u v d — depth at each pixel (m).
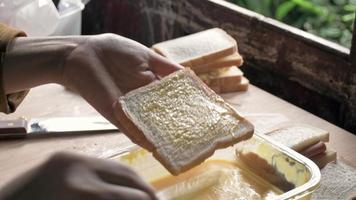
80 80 0.78
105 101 0.75
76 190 0.46
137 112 0.70
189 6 1.11
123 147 0.81
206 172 0.78
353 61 0.90
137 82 0.77
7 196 0.46
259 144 0.77
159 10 1.17
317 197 0.75
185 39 1.00
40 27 1.08
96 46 0.78
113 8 1.25
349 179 0.78
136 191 0.48
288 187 0.75
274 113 0.93
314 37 0.96
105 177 0.48
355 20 0.88
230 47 0.96
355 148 0.85
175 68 0.78
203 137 0.70
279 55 1.00
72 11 1.12
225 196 0.74
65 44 0.79
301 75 0.98
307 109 0.99
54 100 0.95
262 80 1.05
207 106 0.73
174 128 0.70
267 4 1.13
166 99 0.72
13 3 1.05
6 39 0.80
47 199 0.46
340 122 0.95
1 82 0.80
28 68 0.79
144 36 1.23
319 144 0.81
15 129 0.86
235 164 0.80
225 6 1.05
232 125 0.72
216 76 0.96
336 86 0.94
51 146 0.85
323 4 1.15
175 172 0.67
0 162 0.82
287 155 0.75
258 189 0.75
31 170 0.47
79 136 0.87
